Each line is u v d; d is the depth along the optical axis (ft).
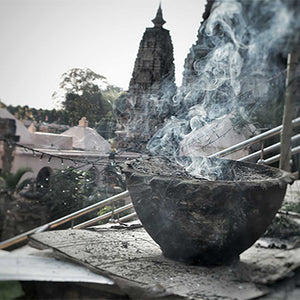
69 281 8.03
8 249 9.74
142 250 9.71
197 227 8.11
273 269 8.07
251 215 8.00
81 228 11.62
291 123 8.97
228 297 7.13
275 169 9.53
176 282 7.74
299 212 10.18
